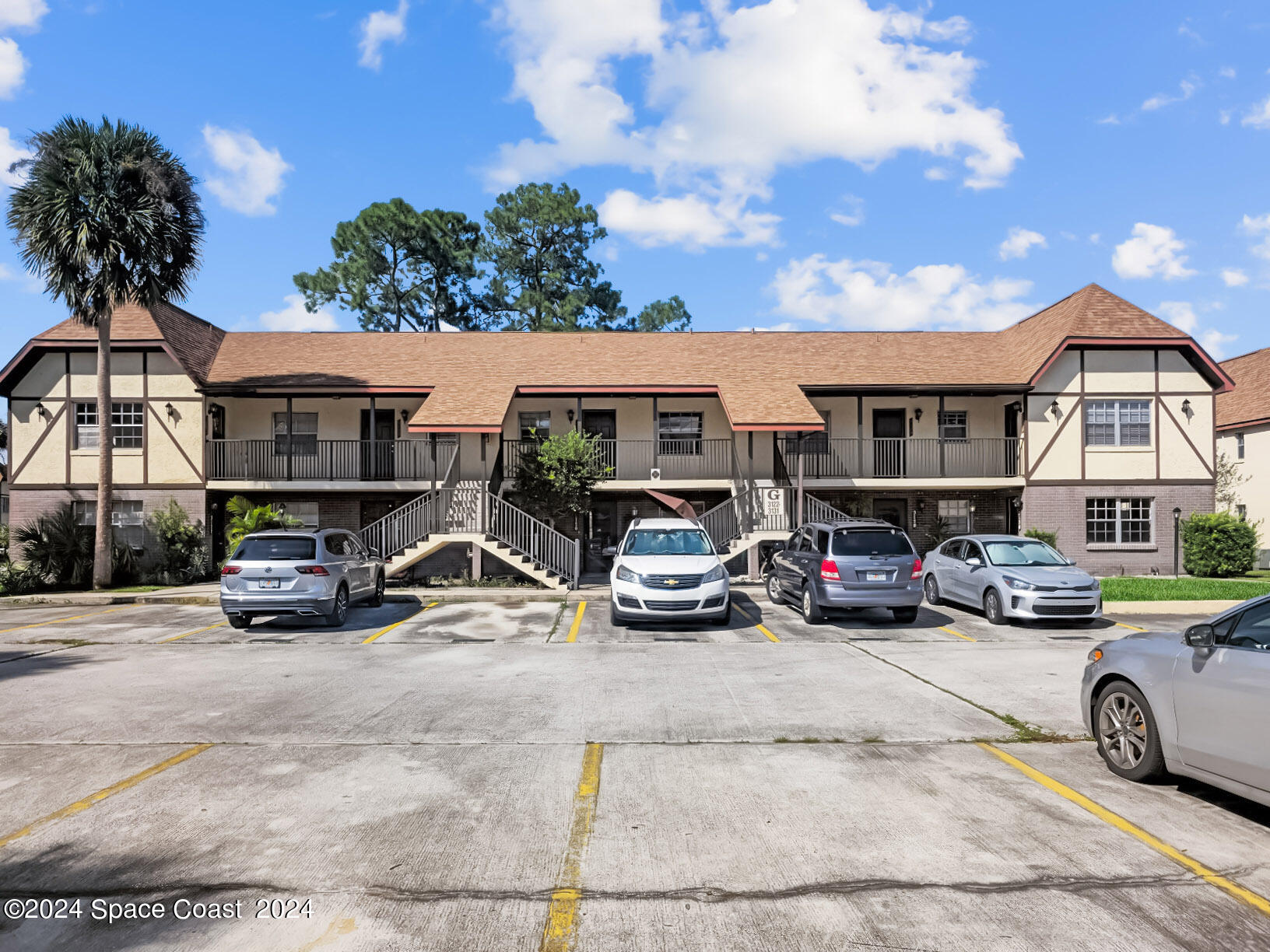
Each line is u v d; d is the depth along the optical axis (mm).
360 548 15422
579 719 7613
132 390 22391
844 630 13109
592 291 50938
